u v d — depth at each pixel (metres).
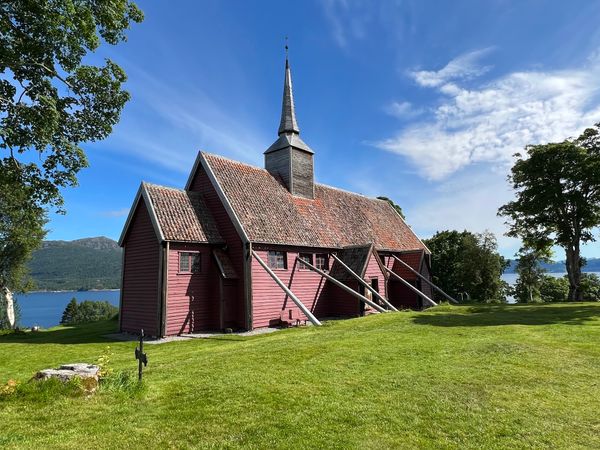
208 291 21.28
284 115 29.98
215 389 7.78
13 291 42.41
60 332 24.59
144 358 8.17
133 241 21.86
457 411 6.61
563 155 35.38
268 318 21.89
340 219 30.55
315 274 25.73
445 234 48.19
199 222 21.95
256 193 25.19
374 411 6.61
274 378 8.48
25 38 17.50
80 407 6.88
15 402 7.04
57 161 19.95
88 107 20.56
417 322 17.16
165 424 6.20
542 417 6.38
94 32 18.12
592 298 42.38
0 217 37.44
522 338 12.89
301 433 5.82
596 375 8.65
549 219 37.62
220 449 5.40
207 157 24.45
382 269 27.69
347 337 13.59
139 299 20.92
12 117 18.05
